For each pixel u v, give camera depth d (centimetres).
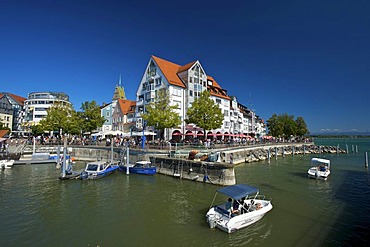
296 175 3111
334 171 3541
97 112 5988
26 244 1194
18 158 4103
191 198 1934
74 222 1459
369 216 1585
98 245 1181
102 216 1553
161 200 1888
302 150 7162
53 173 3108
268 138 7444
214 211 1447
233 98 7206
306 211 1673
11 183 2512
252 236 1267
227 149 3944
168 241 1212
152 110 4059
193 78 5378
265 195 2083
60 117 5569
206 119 4281
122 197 1975
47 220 1493
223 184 2341
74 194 2077
